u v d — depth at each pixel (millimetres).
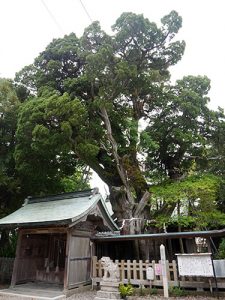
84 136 16484
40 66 20453
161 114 21031
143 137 17625
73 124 14852
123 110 20641
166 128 20047
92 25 17859
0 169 15266
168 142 20625
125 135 19906
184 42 20703
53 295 9781
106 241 12641
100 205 12359
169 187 16781
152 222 17438
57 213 11367
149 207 18953
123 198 18109
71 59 19500
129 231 16359
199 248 17812
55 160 17609
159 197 16344
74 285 10469
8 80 19016
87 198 12398
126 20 18156
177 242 16484
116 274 9469
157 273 10234
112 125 20094
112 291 9078
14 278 11438
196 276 9539
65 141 14953
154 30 18906
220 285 9555
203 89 21906
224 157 20781
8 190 15477
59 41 20188
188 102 19250
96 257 12000
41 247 13484
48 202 13594
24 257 12312
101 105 16953
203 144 19531
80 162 20094
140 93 21141
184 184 16359
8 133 16938
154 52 21000
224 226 17453
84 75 18094
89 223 12484
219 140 20969
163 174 20906
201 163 20891
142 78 18938
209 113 20219
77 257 11039
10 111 16438
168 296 9516
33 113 14688
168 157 21625
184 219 15875
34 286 11477
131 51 19484
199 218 15766
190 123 19578
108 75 17672
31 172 15680
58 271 12258
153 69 20281
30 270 12539
